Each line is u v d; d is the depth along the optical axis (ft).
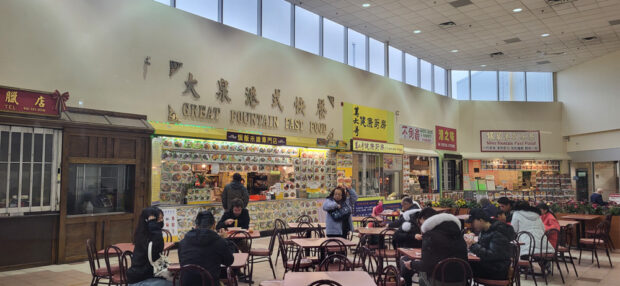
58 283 19.98
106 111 26.22
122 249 17.63
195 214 30.37
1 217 21.91
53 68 24.39
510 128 67.97
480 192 62.85
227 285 16.25
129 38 27.99
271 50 37.76
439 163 60.85
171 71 30.14
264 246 30.83
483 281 15.85
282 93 38.55
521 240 22.90
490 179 64.49
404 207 24.49
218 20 34.60
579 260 26.76
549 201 62.59
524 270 22.77
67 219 24.07
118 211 26.61
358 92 47.75
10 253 22.24
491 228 16.28
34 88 23.61
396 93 54.08
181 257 13.65
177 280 14.89
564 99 67.51
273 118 37.45
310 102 41.52
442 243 14.08
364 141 46.16
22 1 23.41
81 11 25.77
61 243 23.81
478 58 60.18
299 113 40.19
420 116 58.75
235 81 34.42
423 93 59.72
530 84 68.64
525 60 61.26
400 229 20.33
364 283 11.81
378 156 50.19
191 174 31.50
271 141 35.99
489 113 68.23
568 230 32.09
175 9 30.73
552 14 42.73
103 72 26.58
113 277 16.28
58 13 24.76
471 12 42.14
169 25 30.27
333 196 24.25
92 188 25.52
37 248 23.15
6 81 22.63
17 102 22.21
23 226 22.70
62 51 24.82
